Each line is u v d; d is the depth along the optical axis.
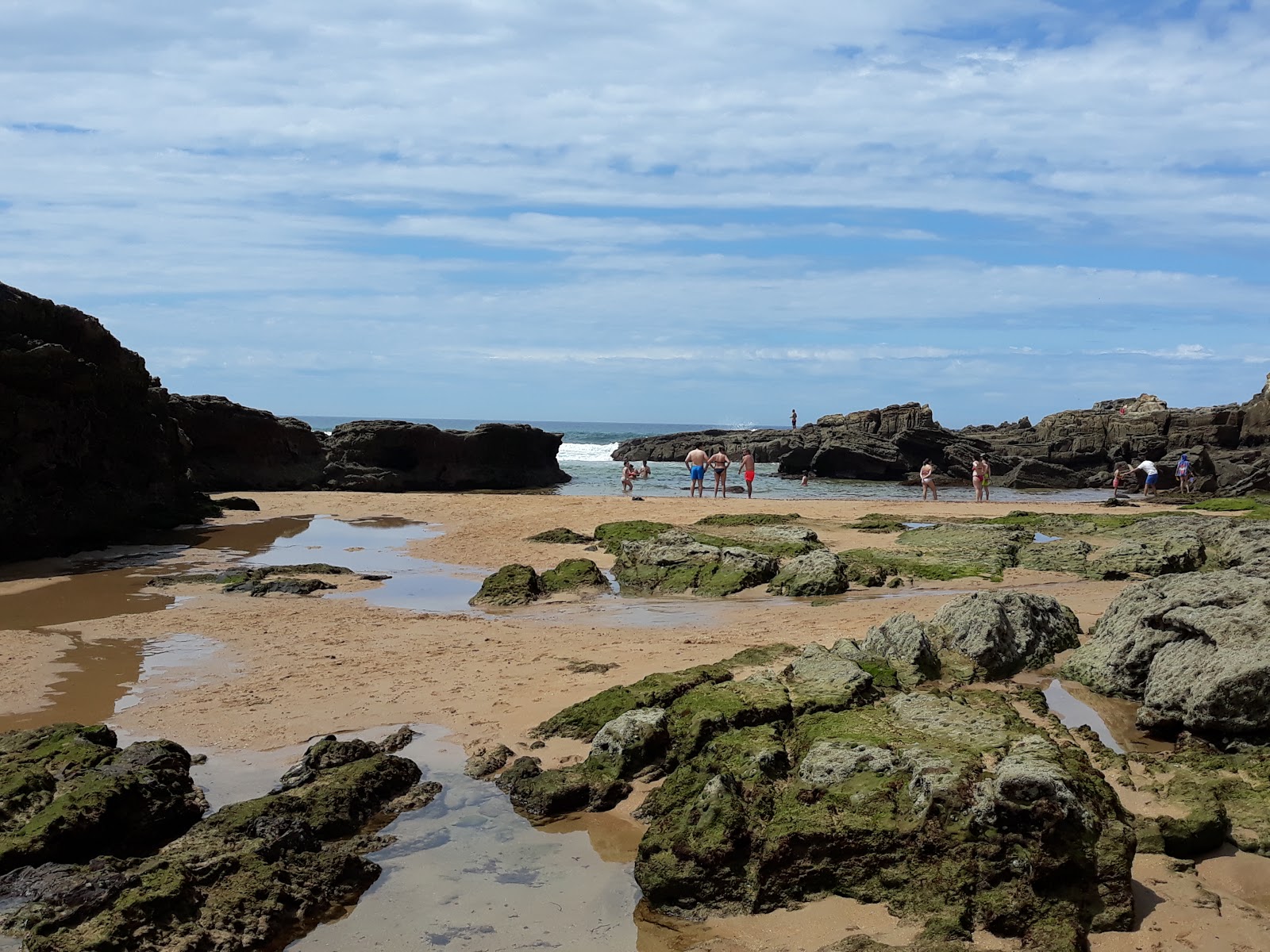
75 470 19.27
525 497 28.78
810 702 7.66
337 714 8.65
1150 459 49.97
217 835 6.05
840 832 5.57
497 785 7.22
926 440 54.31
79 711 8.78
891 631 9.65
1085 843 5.27
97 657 10.66
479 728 8.27
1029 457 53.38
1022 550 16.80
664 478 50.22
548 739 7.94
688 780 6.60
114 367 21.20
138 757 6.89
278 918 5.37
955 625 10.13
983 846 5.34
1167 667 8.23
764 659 9.70
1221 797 6.55
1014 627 10.15
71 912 5.09
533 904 5.64
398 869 6.04
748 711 7.41
